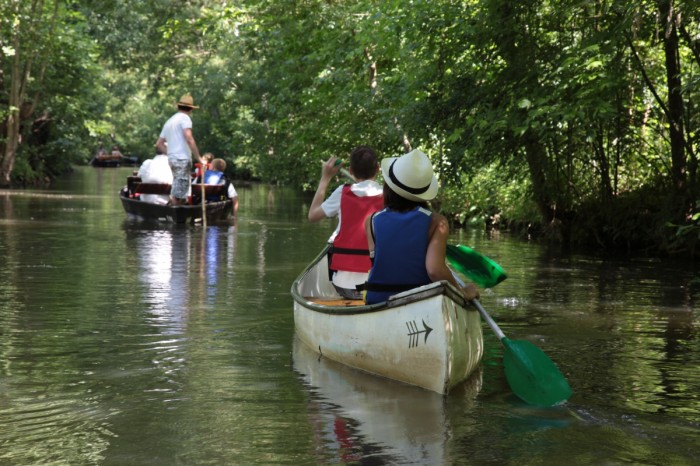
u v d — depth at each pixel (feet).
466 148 41.45
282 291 27.58
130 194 61.57
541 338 21.07
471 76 42.47
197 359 18.47
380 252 16.96
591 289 29.37
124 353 18.93
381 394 15.88
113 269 32.27
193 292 27.17
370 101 57.00
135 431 13.71
